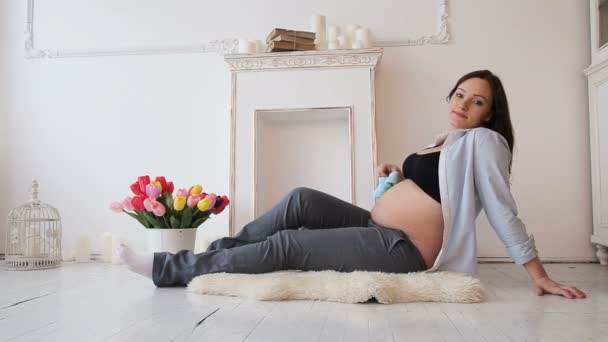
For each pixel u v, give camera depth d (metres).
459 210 1.56
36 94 3.01
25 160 2.99
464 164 1.59
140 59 2.96
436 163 1.65
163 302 1.39
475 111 1.73
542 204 2.65
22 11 3.05
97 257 2.79
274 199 2.80
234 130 2.59
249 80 2.60
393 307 1.33
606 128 2.42
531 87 2.68
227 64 2.67
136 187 2.16
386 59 2.78
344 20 2.81
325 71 2.57
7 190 2.98
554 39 2.68
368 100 2.53
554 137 2.66
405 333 1.05
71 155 2.96
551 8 2.69
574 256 2.62
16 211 2.48
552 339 1.00
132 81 2.95
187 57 2.92
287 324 1.13
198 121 2.89
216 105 2.89
